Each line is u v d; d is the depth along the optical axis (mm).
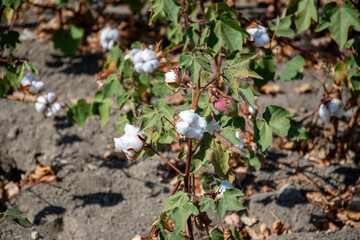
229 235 2693
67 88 4793
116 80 3447
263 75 3285
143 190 3660
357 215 3395
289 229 3334
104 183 3721
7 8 4141
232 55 2162
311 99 4594
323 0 5598
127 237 3246
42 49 5309
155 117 2158
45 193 3623
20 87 3568
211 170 3684
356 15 3012
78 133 4238
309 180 3695
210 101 2332
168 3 2879
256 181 3697
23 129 4234
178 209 2271
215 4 3131
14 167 4016
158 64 3178
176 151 4016
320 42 5152
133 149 2148
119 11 6008
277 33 3219
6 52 5242
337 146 3861
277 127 2412
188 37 2984
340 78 3324
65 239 3355
